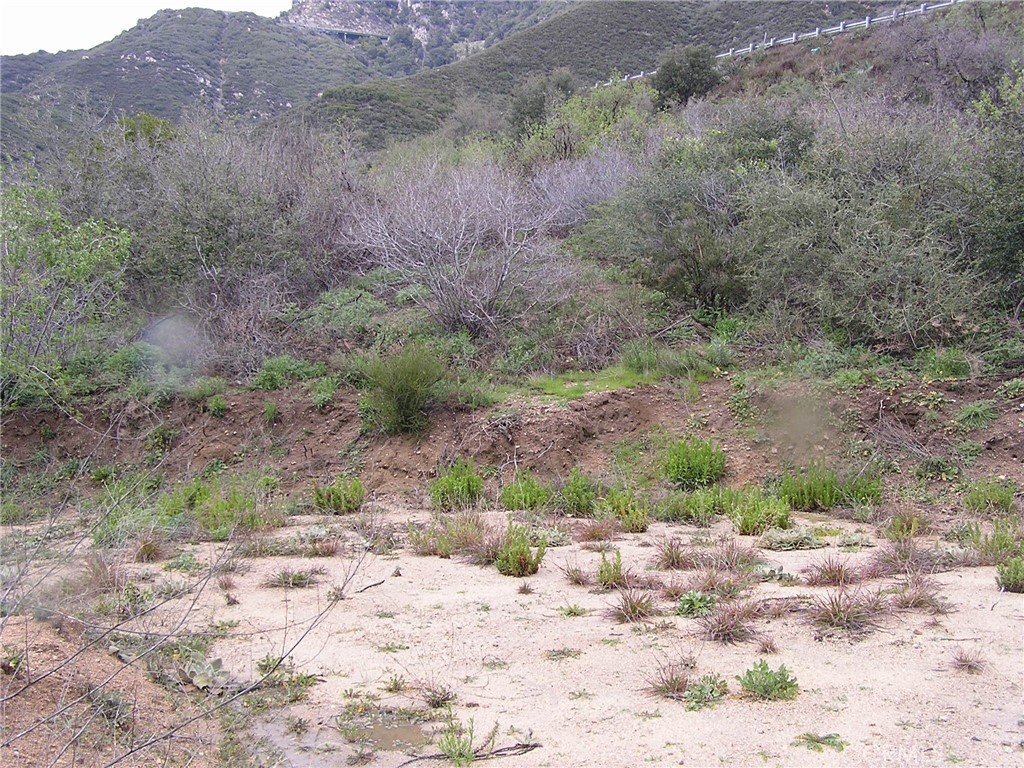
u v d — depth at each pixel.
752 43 38.94
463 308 13.29
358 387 12.34
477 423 10.97
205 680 4.45
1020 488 8.68
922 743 3.77
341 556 7.38
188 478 10.32
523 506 9.27
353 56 57.03
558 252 14.95
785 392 10.38
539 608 5.80
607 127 23.20
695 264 13.28
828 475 8.95
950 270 10.94
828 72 26.83
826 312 11.45
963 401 9.77
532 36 51.12
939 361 10.33
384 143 31.81
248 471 11.11
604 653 4.95
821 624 5.31
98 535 6.01
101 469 10.52
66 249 12.03
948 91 20.70
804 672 4.60
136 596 5.56
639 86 30.58
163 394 12.49
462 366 12.23
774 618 5.44
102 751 3.49
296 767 3.72
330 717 4.21
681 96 30.52
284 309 14.20
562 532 7.99
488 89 45.00
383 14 69.88
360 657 4.97
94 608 5.15
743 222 13.24
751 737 3.87
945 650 4.86
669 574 6.52
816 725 3.98
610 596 6.02
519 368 12.16
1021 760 3.62
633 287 13.62
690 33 49.88
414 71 58.47
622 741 3.87
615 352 12.28
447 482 9.74
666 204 13.80
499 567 6.73
